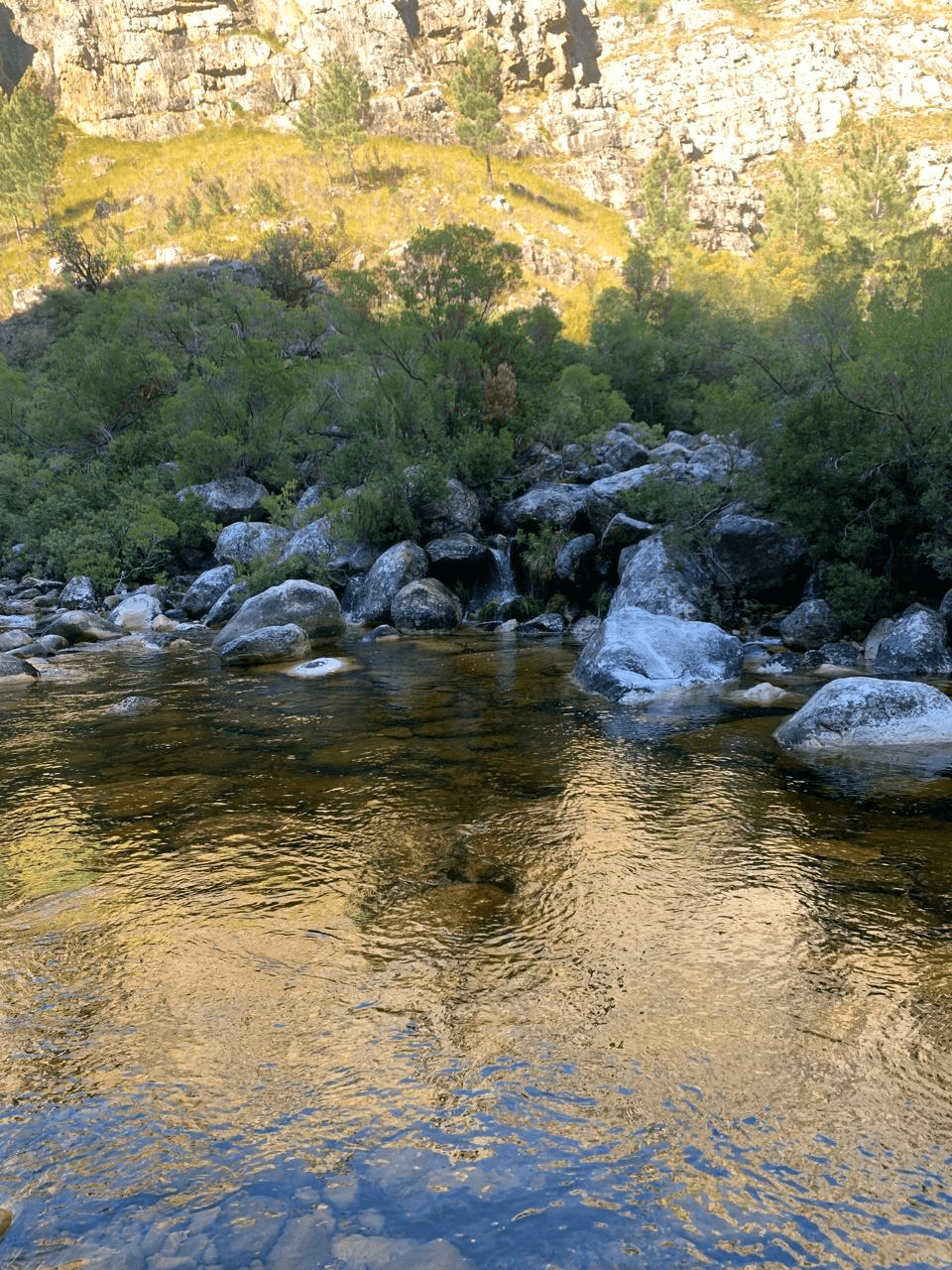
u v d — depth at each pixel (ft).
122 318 116.57
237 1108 10.78
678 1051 11.66
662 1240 8.50
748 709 31.99
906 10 374.22
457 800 22.77
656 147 326.85
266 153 305.32
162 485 88.69
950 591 39.58
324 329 115.24
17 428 103.76
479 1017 12.67
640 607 46.14
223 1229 8.86
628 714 31.78
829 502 43.80
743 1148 9.75
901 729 26.35
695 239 289.74
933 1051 11.50
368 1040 12.18
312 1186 9.43
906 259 119.34
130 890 17.87
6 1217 9.09
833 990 13.14
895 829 19.62
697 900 16.48
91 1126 10.55
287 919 16.28
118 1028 12.72
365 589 60.44
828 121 333.42
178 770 26.53
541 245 251.80
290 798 23.43
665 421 127.95
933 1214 8.71
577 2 391.86
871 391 41.91
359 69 325.01
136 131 322.14
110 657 51.24
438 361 72.59
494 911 16.31
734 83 340.59
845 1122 10.12
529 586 58.59
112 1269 8.39
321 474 80.74
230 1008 13.16
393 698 36.04
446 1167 9.63
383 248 247.09
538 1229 8.70
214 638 56.70
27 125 292.40
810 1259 8.21
